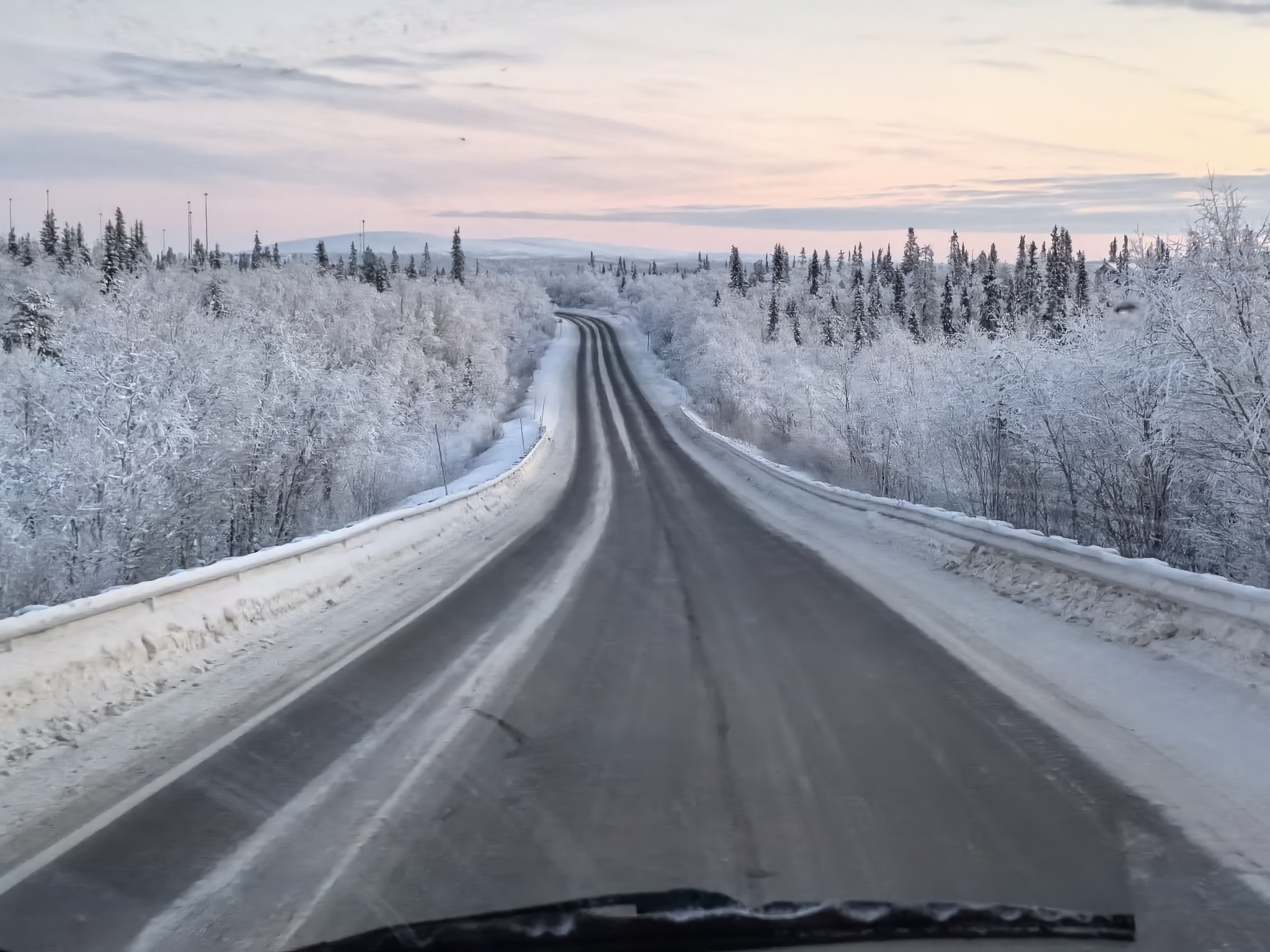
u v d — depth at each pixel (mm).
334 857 3799
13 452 16922
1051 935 3129
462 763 5016
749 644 8180
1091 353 15586
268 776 4824
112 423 15492
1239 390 11852
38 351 21766
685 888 3457
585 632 8781
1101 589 8297
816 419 40656
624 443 46031
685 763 4996
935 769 4797
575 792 4551
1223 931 3129
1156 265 13695
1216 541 13414
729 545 16156
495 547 15891
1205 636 6566
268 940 3133
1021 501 18359
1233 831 3949
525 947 3080
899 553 13875
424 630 8852
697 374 69812
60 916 3330
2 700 5312
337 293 67938
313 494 23609
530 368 89312
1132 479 14555
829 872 3590
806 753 5121
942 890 3416
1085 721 5547
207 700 6352
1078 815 4145
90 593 13023
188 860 3789
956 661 7188
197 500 18000
